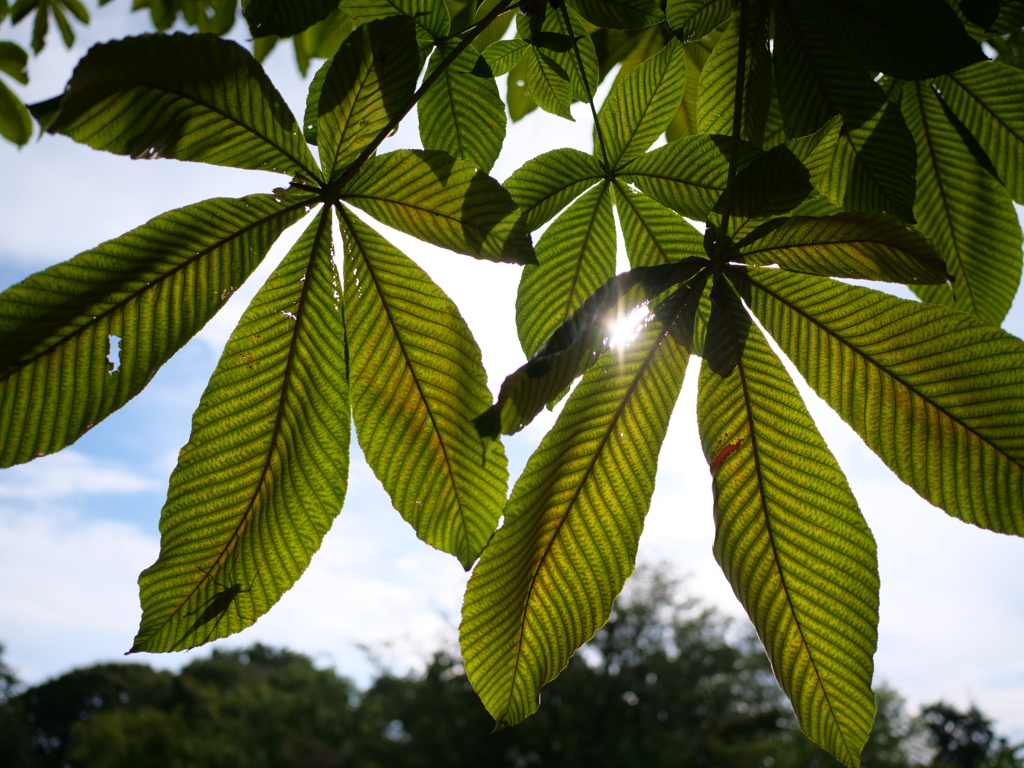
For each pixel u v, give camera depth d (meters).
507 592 0.36
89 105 0.31
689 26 0.44
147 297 0.34
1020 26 0.45
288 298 0.36
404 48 0.35
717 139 0.41
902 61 0.42
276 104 0.34
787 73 0.44
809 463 0.36
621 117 0.44
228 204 0.35
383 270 0.37
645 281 0.34
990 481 0.35
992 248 0.50
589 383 0.36
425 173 0.36
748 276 0.37
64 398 0.33
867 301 0.36
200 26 0.92
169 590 0.36
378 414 0.37
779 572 0.36
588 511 0.36
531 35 0.47
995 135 0.48
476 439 0.37
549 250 0.44
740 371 0.37
